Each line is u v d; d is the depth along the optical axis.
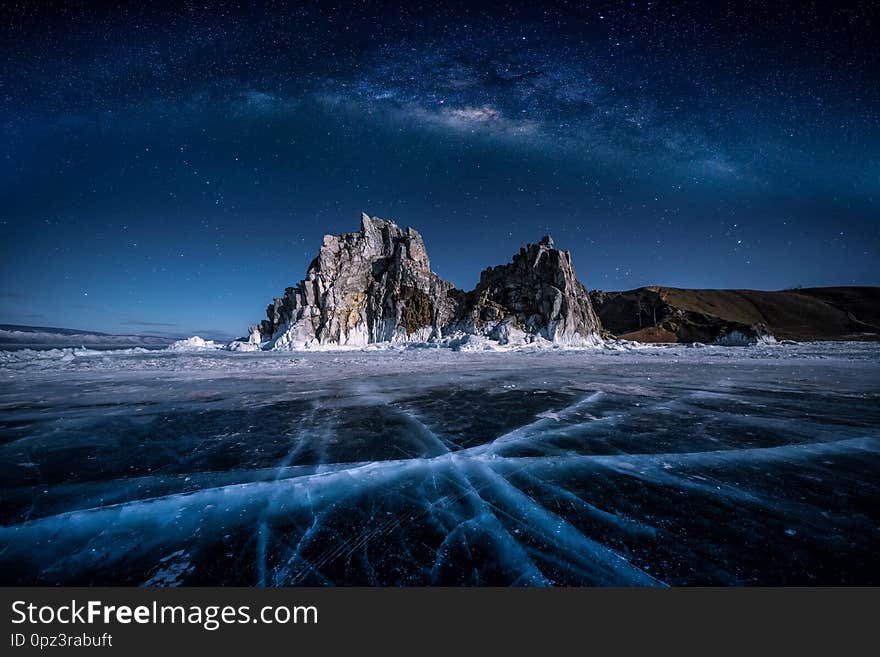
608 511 3.74
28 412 8.69
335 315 51.62
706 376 15.07
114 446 6.04
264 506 3.95
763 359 24.77
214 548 3.20
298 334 50.16
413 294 51.75
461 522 3.56
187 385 13.15
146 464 5.23
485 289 50.59
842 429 6.79
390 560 3.00
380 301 52.59
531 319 46.03
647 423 7.32
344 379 14.64
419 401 9.84
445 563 2.95
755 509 3.75
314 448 5.88
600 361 24.03
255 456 5.54
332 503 4.00
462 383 13.32
